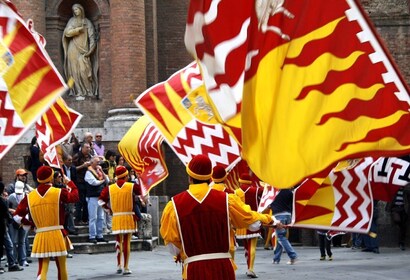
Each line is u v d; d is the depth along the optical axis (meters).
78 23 28.05
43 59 6.18
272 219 8.54
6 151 6.03
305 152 5.98
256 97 6.02
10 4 6.21
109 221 23.34
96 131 27.08
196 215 8.23
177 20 30.31
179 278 16.12
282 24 5.96
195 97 9.98
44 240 13.57
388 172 9.01
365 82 5.89
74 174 22.25
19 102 6.12
